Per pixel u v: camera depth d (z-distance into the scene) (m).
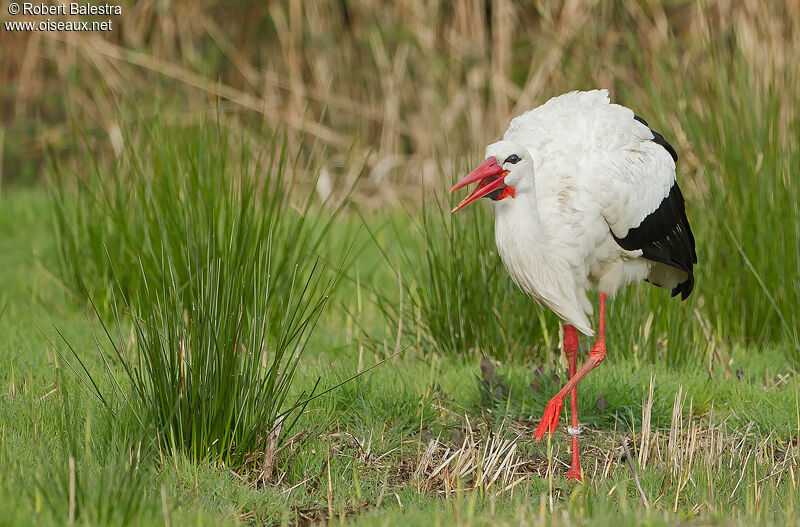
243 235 8.69
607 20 17.61
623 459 8.17
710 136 11.81
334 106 19.08
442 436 8.28
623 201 8.41
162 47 19.41
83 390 8.37
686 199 11.98
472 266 10.47
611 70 15.17
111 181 12.71
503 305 10.52
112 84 18.44
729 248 11.19
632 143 8.77
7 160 19.52
